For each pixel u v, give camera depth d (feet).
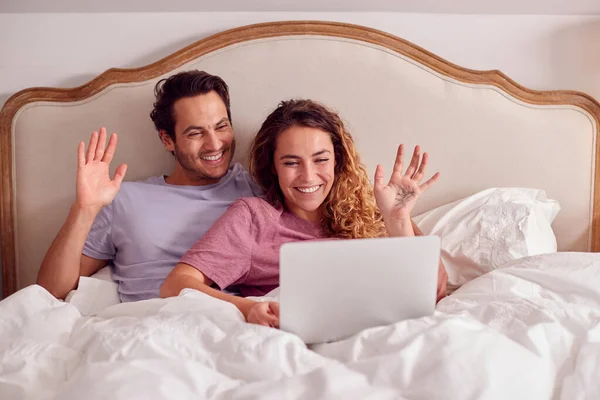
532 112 6.97
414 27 7.16
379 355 3.68
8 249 6.62
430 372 3.44
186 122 5.93
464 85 6.88
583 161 7.08
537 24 7.25
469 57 7.25
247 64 6.68
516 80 7.33
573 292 4.70
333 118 5.64
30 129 6.52
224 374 3.63
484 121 6.92
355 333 4.06
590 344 3.84
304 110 5.51
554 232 7.17
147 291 5.71
